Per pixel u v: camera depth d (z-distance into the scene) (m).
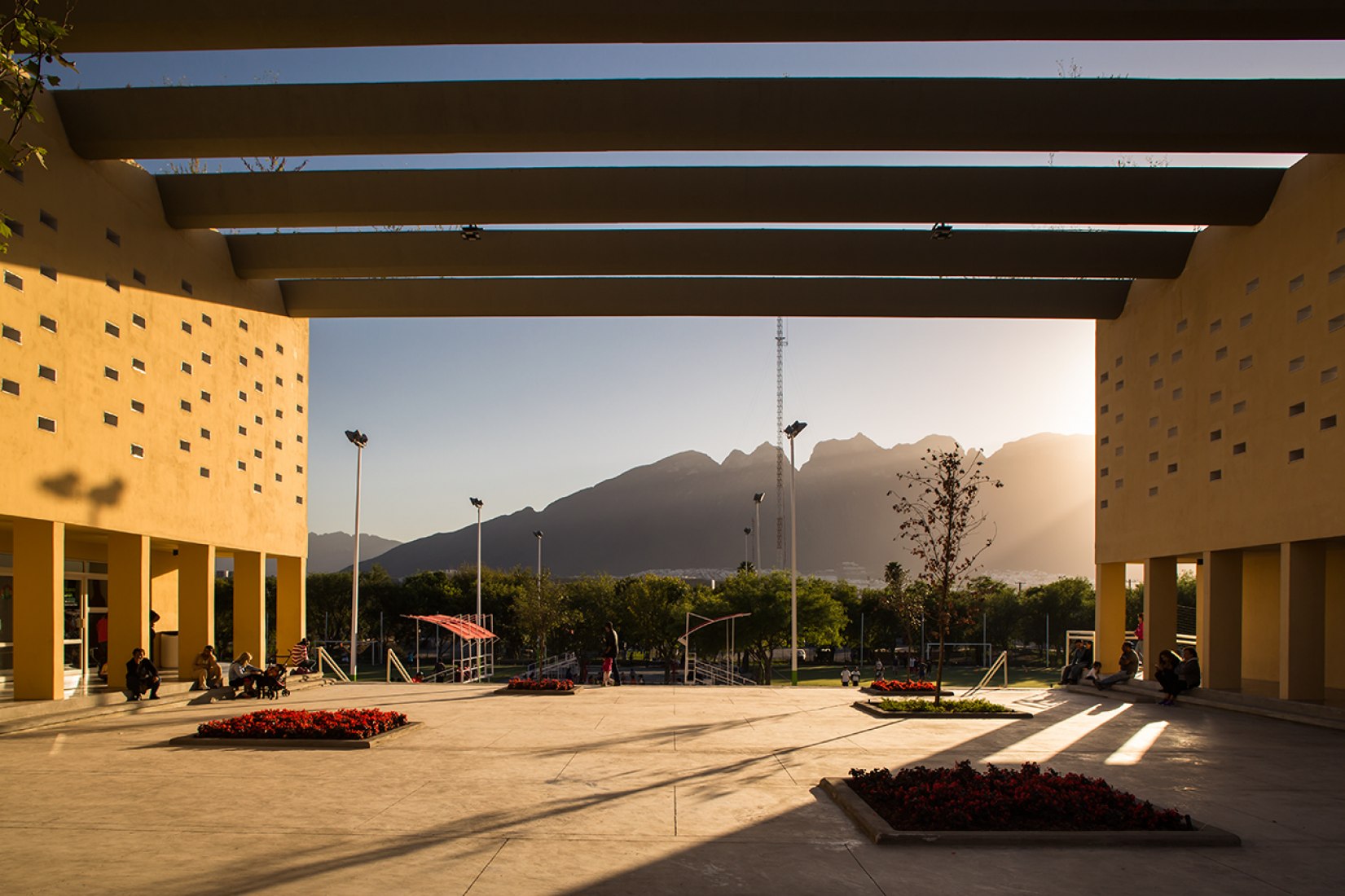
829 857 8.40
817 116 18.72
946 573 22.84
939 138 18.77
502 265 25.12
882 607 96.69
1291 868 8.14
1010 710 20.56
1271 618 29.36
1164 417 26.83
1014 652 109.44
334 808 10.40
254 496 28.20
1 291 17.55
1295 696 20.88
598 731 17.38
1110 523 30.20
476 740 16.19
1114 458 29.86
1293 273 21.17
